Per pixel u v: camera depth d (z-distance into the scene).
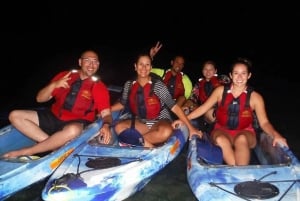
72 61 11.38
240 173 2.62
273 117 5.75
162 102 3.55
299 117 5.75
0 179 2.59
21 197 3.08
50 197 2.40
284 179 2.53
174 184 3.36
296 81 9.34
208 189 2.44
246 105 3.17
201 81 4.72
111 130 3.44
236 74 3.08
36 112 3.37
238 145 3.02
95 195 2.50
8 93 6.94
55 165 2.87
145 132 3.45
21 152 2.97
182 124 3.50
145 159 2.86
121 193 2.75
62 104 3.38
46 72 9.37
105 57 12.85
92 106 3.44
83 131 3.22
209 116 4.00
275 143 3.00
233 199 2.32
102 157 2.88
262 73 10.59
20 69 9.58
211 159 2.98
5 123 5.08
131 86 3.54
